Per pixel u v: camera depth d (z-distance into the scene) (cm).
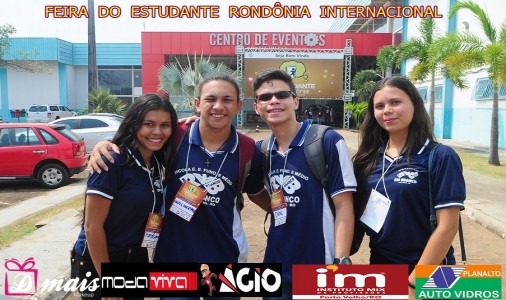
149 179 263
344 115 3128
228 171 267
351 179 252
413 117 248
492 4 1784
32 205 795
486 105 1859
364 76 2897
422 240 240
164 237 274
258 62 3066
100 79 3731
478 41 1400
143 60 3184
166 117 261
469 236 606
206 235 268
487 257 516
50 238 568
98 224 251
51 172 988
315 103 3653
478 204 746
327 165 254
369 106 267
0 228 632
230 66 3622
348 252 246
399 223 241
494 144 1290
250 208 767
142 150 263
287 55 3064
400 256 245
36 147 976
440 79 2302
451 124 2227
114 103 2555
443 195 227
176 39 3167
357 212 265
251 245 559
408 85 249
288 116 261
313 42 3133
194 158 267
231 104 264
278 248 261
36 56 3434
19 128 983
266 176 275
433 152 237
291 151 260
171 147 271
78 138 1034
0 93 3550
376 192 250
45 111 3039
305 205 254
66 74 3588
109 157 250
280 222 258
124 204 256
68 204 788
